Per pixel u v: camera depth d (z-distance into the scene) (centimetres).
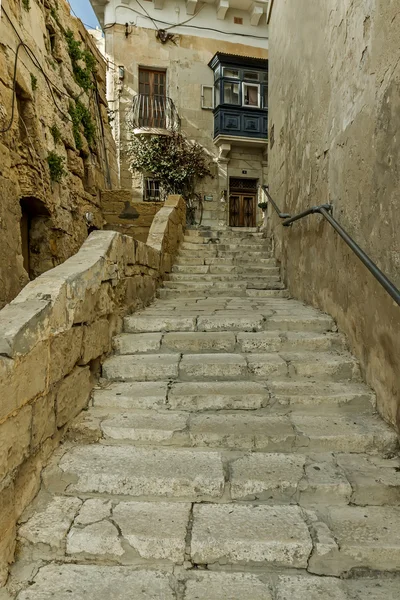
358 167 280
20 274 397
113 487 192
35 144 464
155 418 241
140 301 417
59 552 165
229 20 1316
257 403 255
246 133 1290
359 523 174
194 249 713
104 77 880
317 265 404
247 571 160
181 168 1238
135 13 1236
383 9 237
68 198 583
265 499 191
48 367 200
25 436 177
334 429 229
